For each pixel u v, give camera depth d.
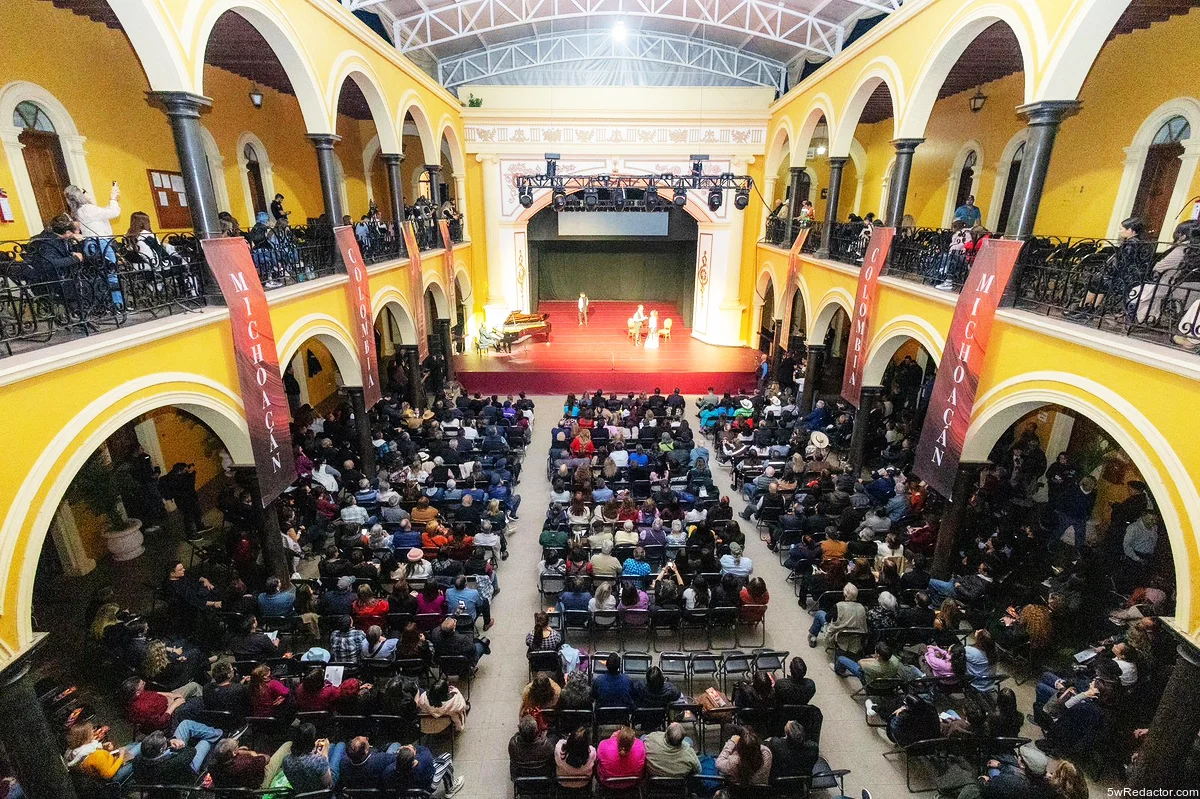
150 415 10.56
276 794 4.97
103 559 9.47
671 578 7.58
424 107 15.16
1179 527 4.97
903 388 14.50
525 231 20.50
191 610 7.17
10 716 4.67
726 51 19.61
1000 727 5.51
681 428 11.90
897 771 6.01
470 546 8.09
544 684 5.68
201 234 6.92
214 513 10.93
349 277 10.28
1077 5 6.12
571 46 19.52
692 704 6.04
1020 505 9.18
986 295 7.35
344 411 12.80
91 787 5.09
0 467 4.50
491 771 6.02
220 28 9.16
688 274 23.20
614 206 18.42
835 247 13.50
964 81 12.44
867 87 11.62
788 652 7.00
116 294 6.21
